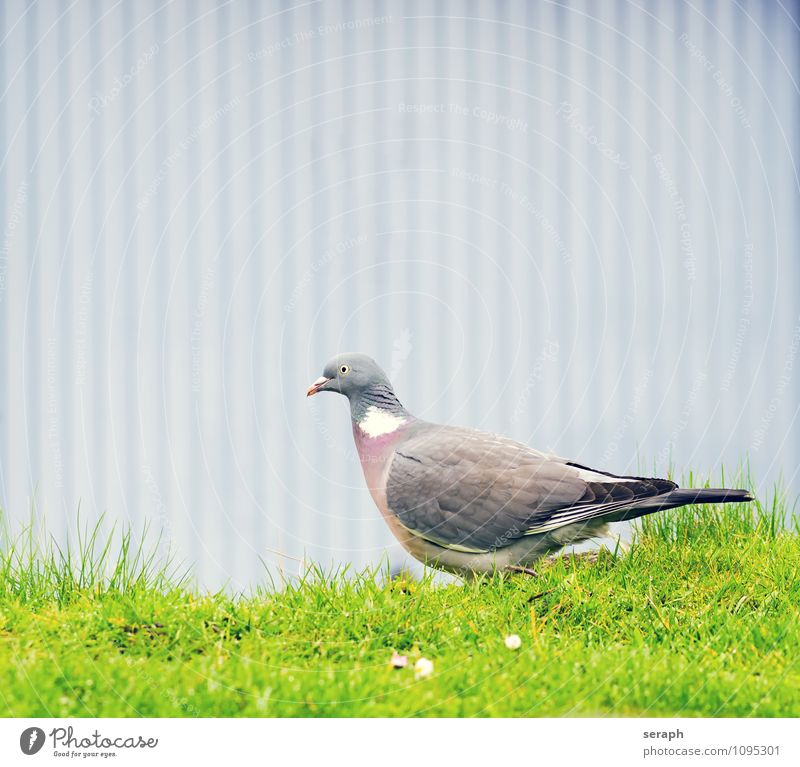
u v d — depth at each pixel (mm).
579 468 8531
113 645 6922
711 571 8188
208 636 7027
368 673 6613
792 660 6816
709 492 8125
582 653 6914
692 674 6637
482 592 7906
